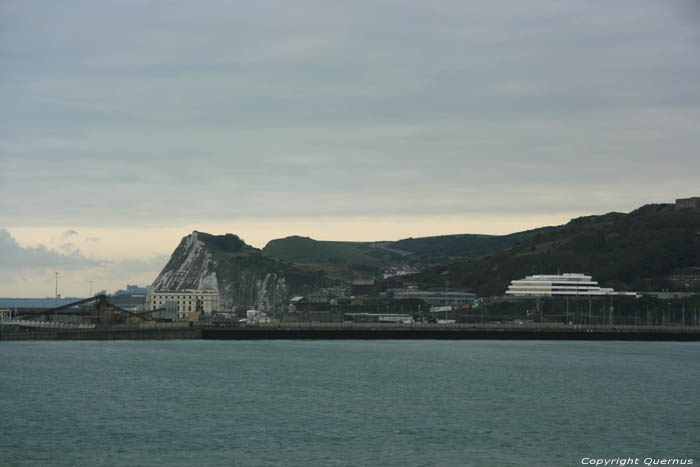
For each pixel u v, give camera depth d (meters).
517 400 144.12
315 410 129.25
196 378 168.25
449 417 125.31
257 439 107.31
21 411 126.06
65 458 96.94
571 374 187.88
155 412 125.88
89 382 160.50
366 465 95.38
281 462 95.94
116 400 137.62
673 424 123.38
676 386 168.75
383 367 196.00
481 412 130.50
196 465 94.25
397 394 148.38
